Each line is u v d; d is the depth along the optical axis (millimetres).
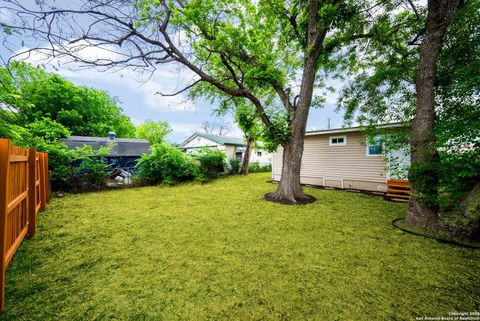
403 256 2455
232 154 20391
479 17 3162
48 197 5305
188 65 5219
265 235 3172
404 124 4668
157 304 1643
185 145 23250
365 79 5055
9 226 2035
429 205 3355
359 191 7270
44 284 1881
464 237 2834
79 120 13922
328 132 8148
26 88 11117
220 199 5863
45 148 6012
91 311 1557
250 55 6305
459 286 1857
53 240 2902
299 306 1622
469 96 3150
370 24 4824
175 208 4844
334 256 2471
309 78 5617
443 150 3143
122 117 19297
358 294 1761
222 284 1911
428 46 3311
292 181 5652
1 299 1520
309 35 5344
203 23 5113
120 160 11078
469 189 3000
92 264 2264
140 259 2393
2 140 1607
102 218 4000
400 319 1482
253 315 1531
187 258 2424
